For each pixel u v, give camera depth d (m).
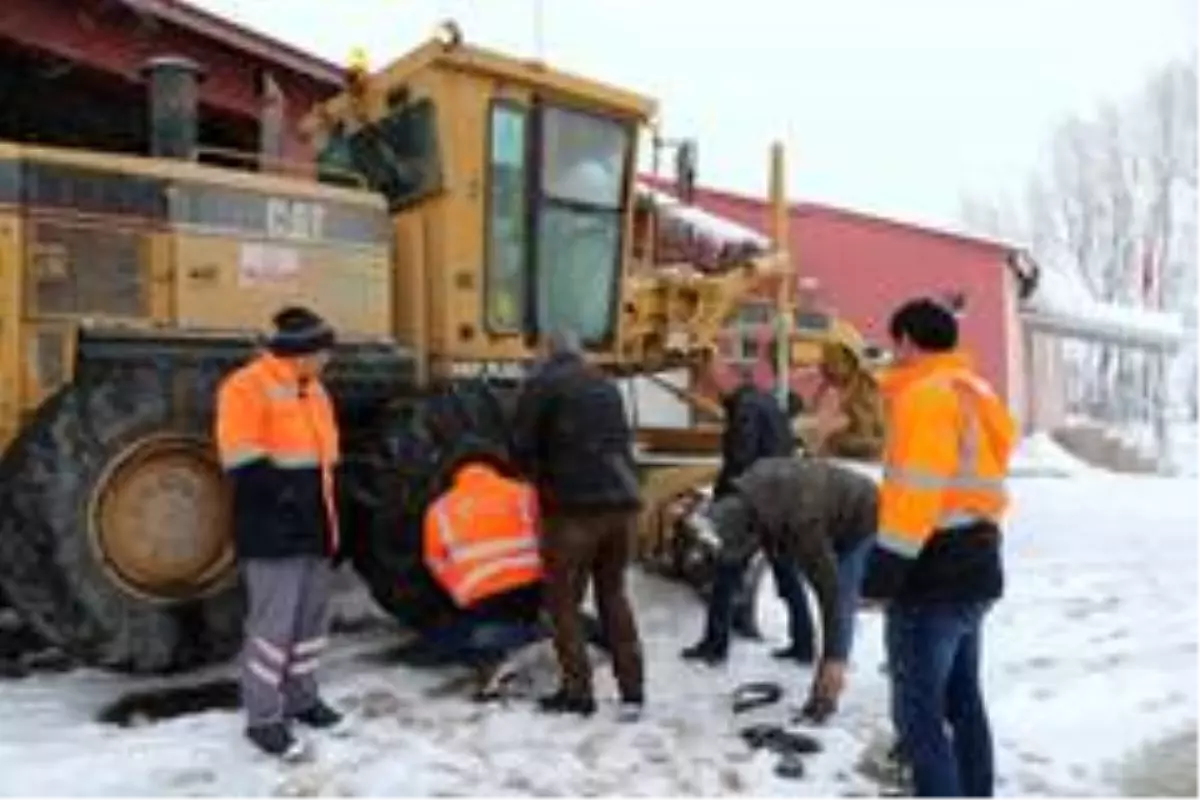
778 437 7.79
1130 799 5.48
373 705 6.14
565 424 6.11
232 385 5.61
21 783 5.14
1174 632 8.24
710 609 7.05
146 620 6.27
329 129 8.30
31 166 6.41
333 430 5.83
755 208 22.22
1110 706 6.68
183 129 7.38
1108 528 12.56
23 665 6.73
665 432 9.42
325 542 5.70
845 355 11.63
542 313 7.91
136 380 6.33
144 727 5.84
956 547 4.68
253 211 6.96
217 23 11.37
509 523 6.50
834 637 6.16
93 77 11.45
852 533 6.18
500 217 7.73
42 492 6.05
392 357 7.14
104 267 6.56
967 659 4.89
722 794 5.29
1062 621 8.45
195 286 6.77
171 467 6.41
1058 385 30.52
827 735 5.95
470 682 6.55
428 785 5.23
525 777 5.35
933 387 4.57
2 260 6.32
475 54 7.54
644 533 8.44
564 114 7.96
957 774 4.74
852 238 24.03
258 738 5.52
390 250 7.48
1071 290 28.52
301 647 5.80
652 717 6.14
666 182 12.37
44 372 6.41
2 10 10.30
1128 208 53.56
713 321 9.41
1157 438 29.38
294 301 7.06
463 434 6.80
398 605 6.59
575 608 6.16
